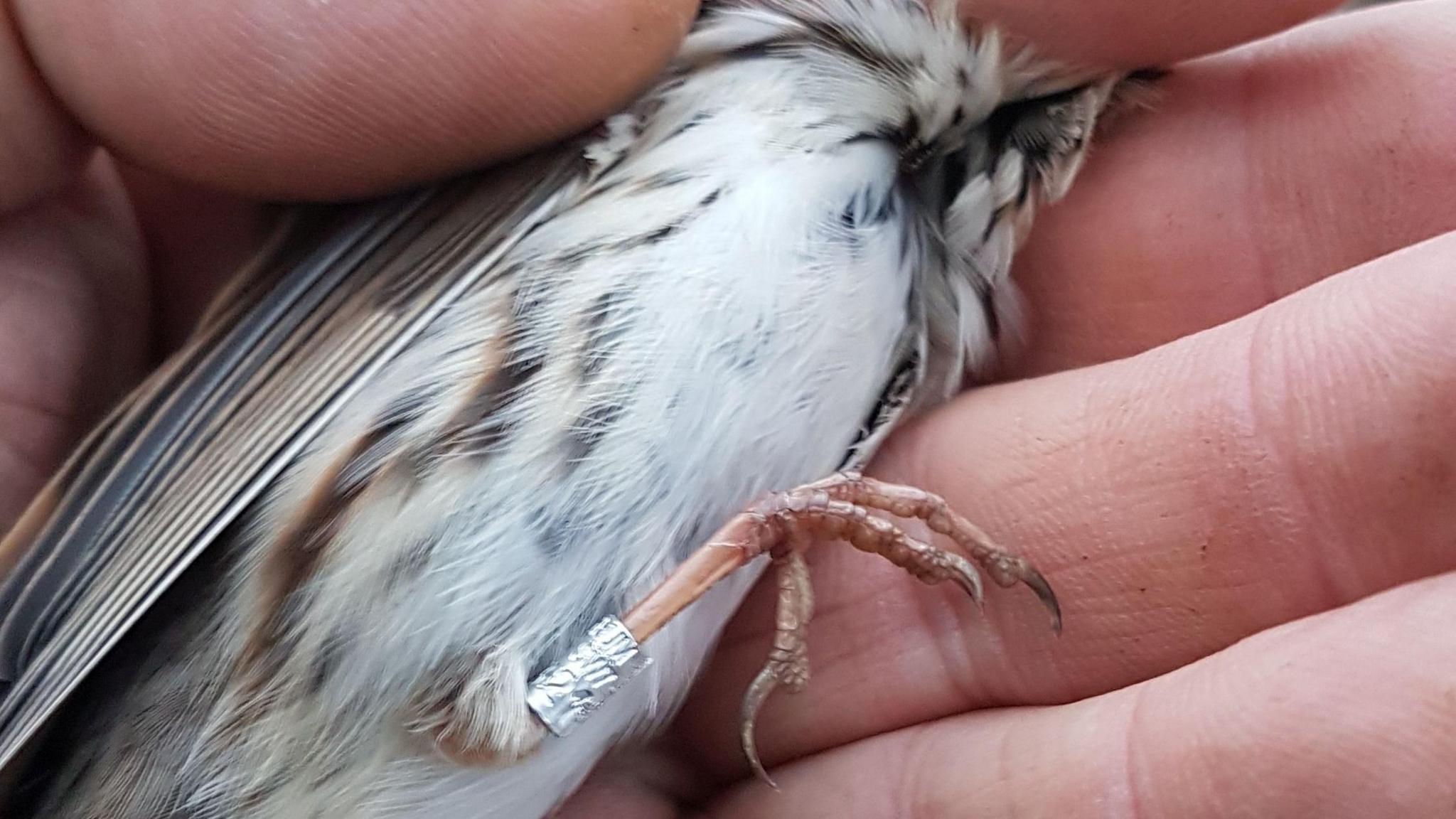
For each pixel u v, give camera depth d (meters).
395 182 0.08
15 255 0.09
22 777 0.07
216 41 0.07
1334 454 0.07
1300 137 0.08
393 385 0.07
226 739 0.07
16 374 0.09
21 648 0.07
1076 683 0.08
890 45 0.08
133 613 0.07
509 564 0.07
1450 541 0.07
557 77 0.07
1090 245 0.09
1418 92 0.08
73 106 0.08
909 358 0.08
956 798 0.08
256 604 0.07
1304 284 0.08
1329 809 0.06
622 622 0.07
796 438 0.07
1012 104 0.08
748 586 0.08
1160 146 0.09
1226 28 0.08
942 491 0.08
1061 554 0.08
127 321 0.10
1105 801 0.07
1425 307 0.07
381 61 0.07
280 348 0.07
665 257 0.07
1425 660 0.06
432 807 0.07
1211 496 0.07
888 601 0.08
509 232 0.07
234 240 0.10
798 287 0.07
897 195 0.08
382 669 0.07
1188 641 0.07
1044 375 0.09
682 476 0.07
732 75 0.08
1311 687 0.06
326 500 0.07
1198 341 0.08
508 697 0.07
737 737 0.09
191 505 0.07
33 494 0.09
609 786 0.09
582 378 0.07
